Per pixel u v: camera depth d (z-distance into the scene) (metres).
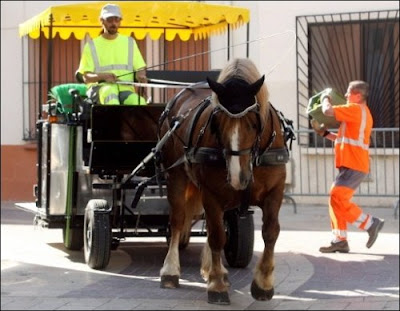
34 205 10.36
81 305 7.28
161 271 8.00
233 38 14.31
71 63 15.42
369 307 7.08
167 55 13.24
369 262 9.17
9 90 15.80
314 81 14.10
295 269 8.81
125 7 9.28
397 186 13.59
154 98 11.49
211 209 6.91
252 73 6.66
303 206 14.15
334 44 13.99
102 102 8.88
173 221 7.95
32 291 7.90
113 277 8.51
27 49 15.63
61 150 9.09
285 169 6.95
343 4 13.84
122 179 8.83
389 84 13.69
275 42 14.18
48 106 9.52
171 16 9.33
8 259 9.66
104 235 8.59
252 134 6.38
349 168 9.60
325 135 10.08
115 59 9.21
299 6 14.06
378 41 13.73
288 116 14.15
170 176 7.88
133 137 8.52
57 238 11.40
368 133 9.70
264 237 6.96
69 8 9.05
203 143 6.85
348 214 9.64
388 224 12.02
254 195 6.88
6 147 15.77
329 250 9.77
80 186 9.12
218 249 7.05
